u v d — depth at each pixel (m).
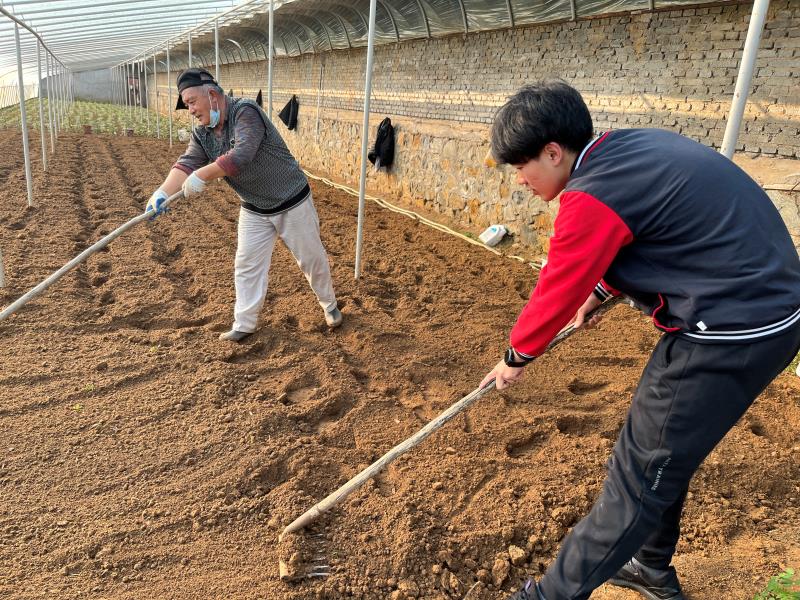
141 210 8.48
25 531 2.66
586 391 4.04
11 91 30.64
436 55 9.52
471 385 4.00
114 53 21.53
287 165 4.15
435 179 9.41
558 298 1.86
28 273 5.59
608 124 6.59
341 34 12.35
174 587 2.43
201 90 3.83
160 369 4.01
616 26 6.36
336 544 2.65
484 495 2.94
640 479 1.94
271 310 5.13
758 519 2.89
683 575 2.55
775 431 3.50
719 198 1.69
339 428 3.47
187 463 3.12
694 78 5.66
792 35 4.88
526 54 7.65
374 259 6.80
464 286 5.98
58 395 3.65
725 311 1.71
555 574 2.10
